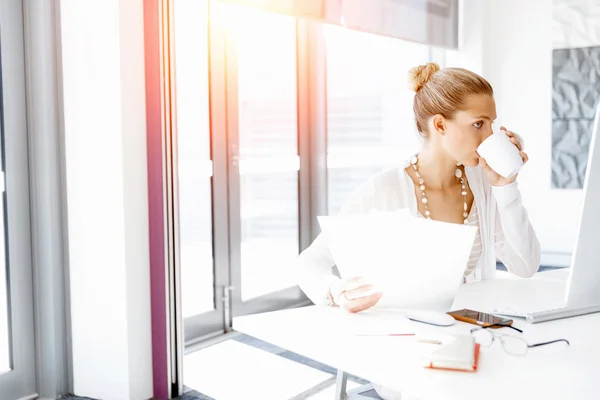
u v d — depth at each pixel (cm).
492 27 526
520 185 527
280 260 379
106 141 230
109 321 237
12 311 234
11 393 233
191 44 310
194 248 319
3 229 232
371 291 126
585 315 121
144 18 231
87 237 238
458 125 154
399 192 170
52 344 242
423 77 163
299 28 375
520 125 524
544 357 96
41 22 233
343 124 421
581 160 500
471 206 174
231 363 283
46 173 238
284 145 375
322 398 239
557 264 509
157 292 239
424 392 83
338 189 418
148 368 241
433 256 121
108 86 228
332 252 131
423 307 125
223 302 332
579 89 496
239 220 341
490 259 176
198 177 318
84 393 244
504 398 79
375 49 448
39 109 236
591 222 114
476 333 109
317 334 112
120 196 229
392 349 102
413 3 433
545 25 506
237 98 335
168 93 231
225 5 323
